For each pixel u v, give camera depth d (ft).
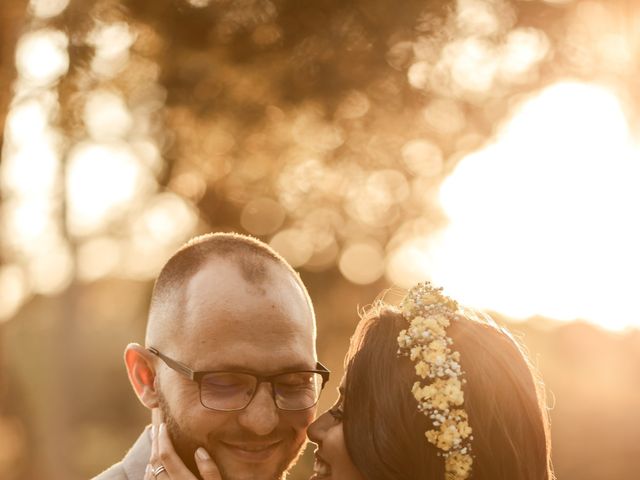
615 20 32.78
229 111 30.45
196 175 33.71
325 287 35.27
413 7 28.89
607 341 44.50
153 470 11.88
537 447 11.75
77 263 56.08
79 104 29.37
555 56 33.14
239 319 11.47
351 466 11.98
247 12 29.01
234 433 11.51
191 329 11.52
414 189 34.19
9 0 27.07
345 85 29.17
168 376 11.73
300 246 34.94
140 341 58.13
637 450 43.34
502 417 11.55
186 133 32.01
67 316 62.90
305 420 11.91
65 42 28.02
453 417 11.37
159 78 29.94
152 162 33.81
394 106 30.40
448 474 11.34
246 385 11.54
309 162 32.78
